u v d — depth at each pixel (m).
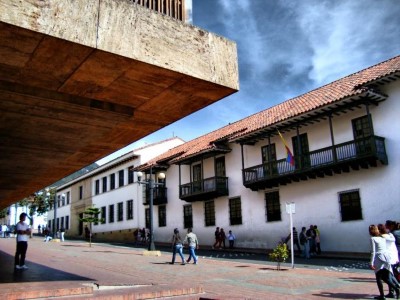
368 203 18.00
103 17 4.79
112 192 41.03
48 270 10.98
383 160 17.22
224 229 26.19
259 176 23.09
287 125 21.17
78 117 7.25
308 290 9.38
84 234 46.09
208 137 30.81
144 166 33.28
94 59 4.95
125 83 5.78
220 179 25.95
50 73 5.38
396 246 8.85
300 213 21.19
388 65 18.72
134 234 34.72
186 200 29.09
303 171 20.00
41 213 54.25
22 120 7.39
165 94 6.27
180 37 5.52
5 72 5.32
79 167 12.12
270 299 8.05
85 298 6.59
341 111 19.03
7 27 4.16
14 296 6.32
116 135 8.66
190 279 11.20
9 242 29.66
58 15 4.43
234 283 10.55
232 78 6.05
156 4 5.64
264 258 18.81
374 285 10.07
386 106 17.72
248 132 22.73
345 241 18.77
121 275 10.84
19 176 13.36
